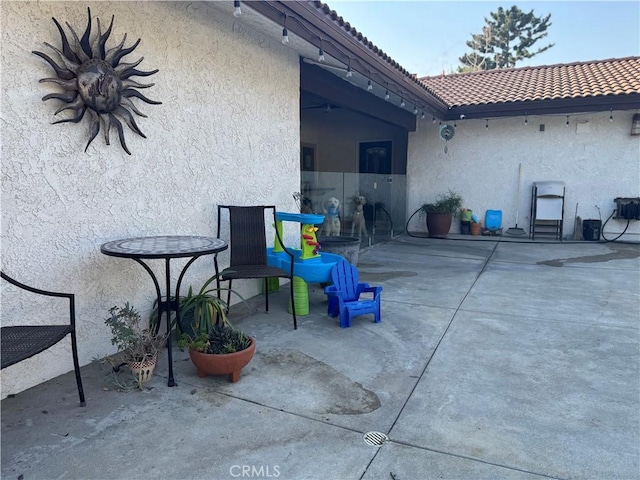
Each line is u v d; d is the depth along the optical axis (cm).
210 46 405
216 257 403
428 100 828
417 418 249
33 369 279
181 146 381
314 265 421
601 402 268
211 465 207
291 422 244
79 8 291
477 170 1037
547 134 967
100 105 304
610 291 523
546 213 950
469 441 228
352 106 734
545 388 285
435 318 425
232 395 273
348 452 218
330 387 285
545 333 384
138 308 351
